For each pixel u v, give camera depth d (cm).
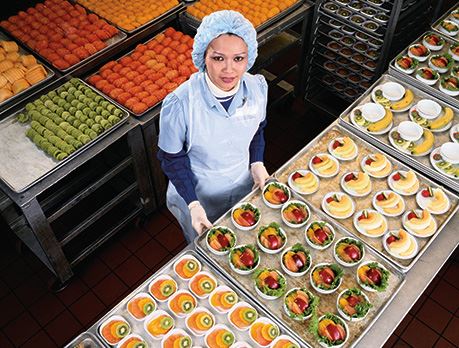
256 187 227
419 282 195
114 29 339
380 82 280
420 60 293
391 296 187
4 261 322
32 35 335
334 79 398
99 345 176
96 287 310
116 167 289
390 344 283
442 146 243
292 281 193
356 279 194
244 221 210
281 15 347
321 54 384
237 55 184
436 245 208
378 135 254
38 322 294
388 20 328
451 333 289
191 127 207
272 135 402
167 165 218
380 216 213
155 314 183
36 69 311
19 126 290
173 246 332
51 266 290
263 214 216
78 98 298
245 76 214
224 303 186
